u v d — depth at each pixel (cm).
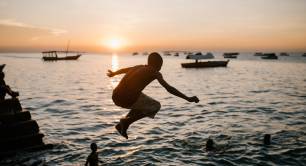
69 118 2028
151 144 1404
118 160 1191
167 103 2734
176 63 13975
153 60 347
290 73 7312
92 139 1495
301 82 4966
